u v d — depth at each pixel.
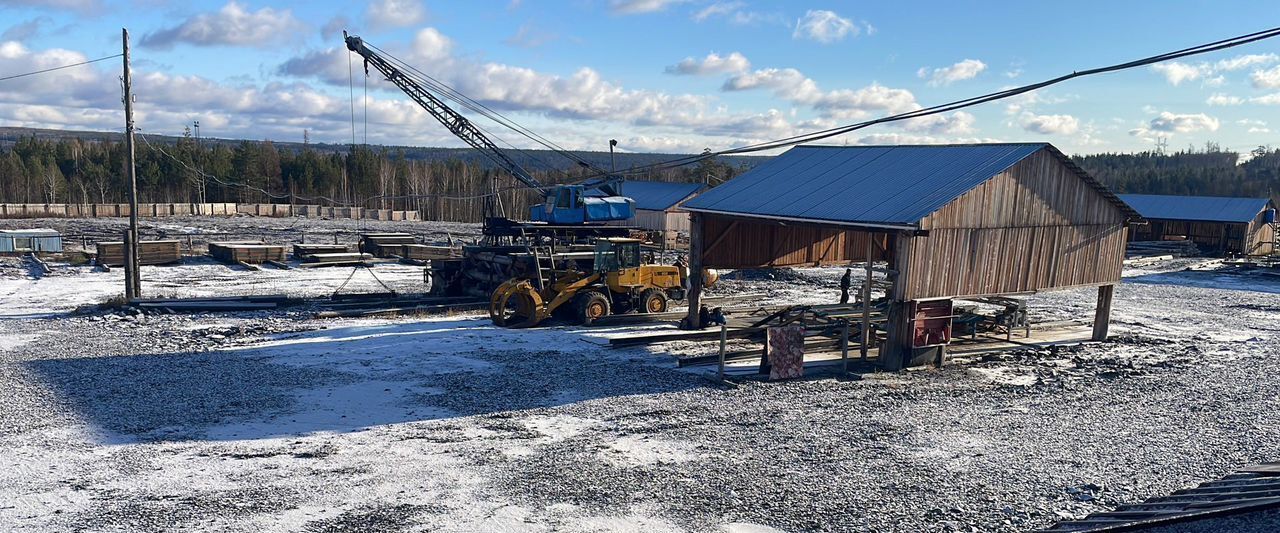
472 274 30.23
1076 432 14.59
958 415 15.62
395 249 45.09
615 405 16.00
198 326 23.97
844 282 28.17
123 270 37.84
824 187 22.42
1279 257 56.94
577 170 110.94
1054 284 21.95
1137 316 30.09
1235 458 13.28
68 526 9.90
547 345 22.00
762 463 12.69
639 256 26.94
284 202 112.69
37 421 14.06
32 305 27.61
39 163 110.25
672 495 11.30
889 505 11.07
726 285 37.12
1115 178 168.00
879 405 16.30
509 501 10.99
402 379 17.81
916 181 20.86
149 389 16.41
